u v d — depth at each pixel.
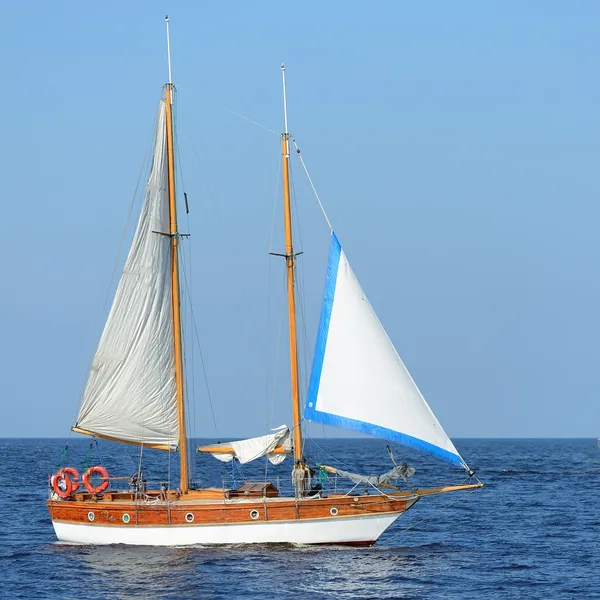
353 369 150.75
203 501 151.50
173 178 160.25
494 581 136.50
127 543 152.62
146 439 159.50
